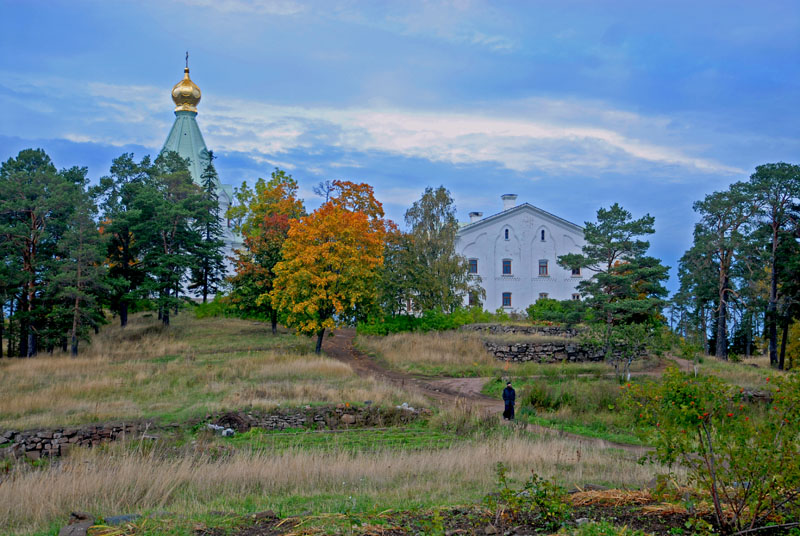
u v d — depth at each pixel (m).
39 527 9.85
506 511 9.23
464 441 19.59
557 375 36.44
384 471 13.62
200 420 23.78
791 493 8.42
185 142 79.88
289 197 58.03
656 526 8.57
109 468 13.15
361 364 42.34
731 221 52.28
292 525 8.80
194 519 9.26
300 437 21.62
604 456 16.41
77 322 42.66
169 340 47.88
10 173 45.59
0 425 22.45
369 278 44.44
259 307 51.81
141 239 54.66
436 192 54.88
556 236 68.75
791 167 49.31
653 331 35.69
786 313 49.62
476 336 46.03
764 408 21.14
